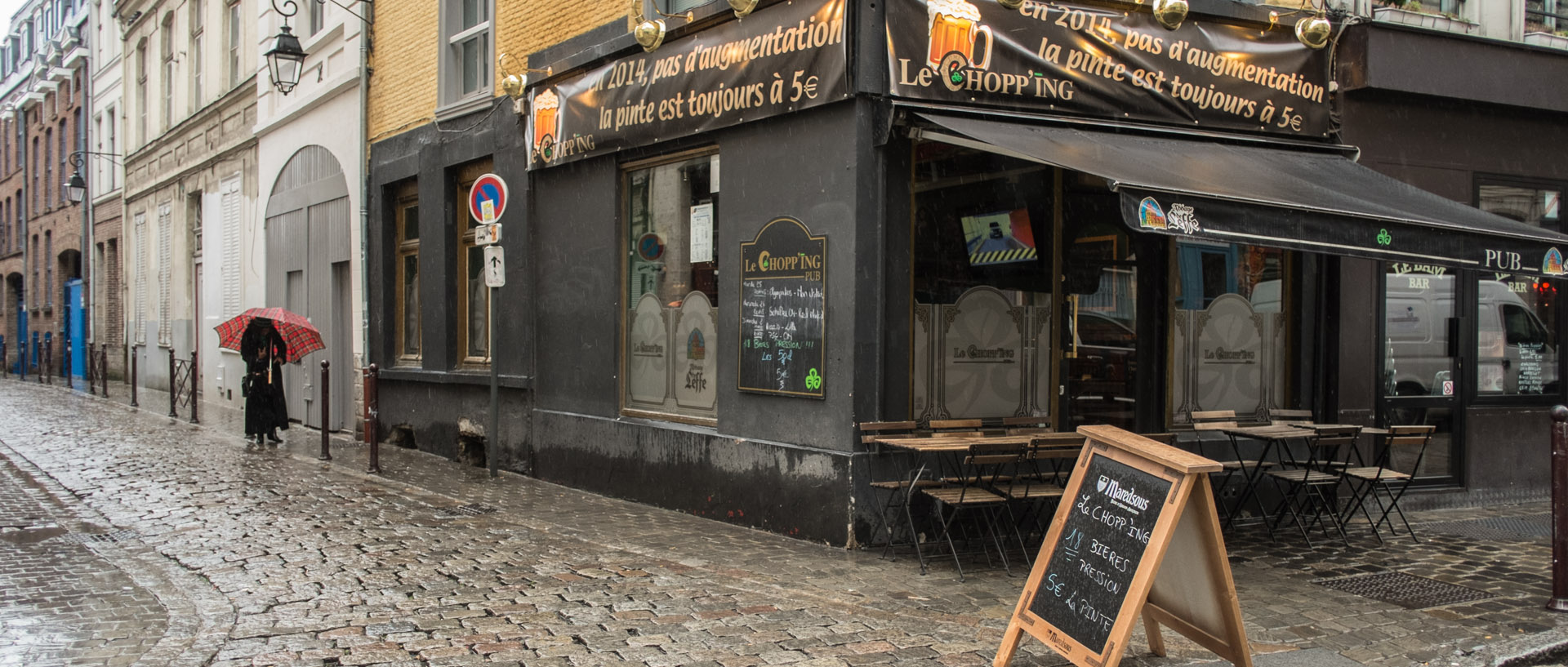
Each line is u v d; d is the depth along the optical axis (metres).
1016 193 7.62
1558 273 6.66
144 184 24.53
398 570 6.31
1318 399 8.54
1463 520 8.40
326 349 14.55
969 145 6.52
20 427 15.06
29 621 5.31
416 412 12.34
